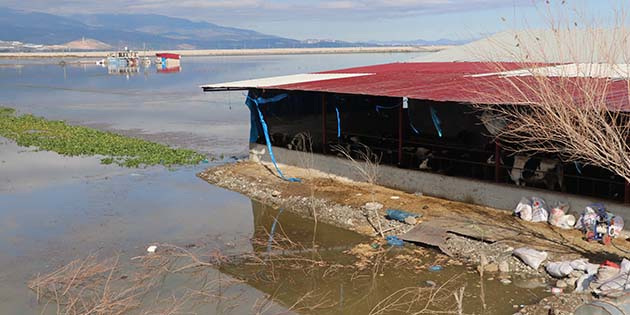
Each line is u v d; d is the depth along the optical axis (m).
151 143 27.39
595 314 8.06
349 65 112.81
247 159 23.34
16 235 15.10
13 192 19.31
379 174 17.94
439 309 10.49
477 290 11.13
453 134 16.56
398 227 14.45
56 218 16.52
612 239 12.63
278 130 21.39
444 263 12.45
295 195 17.80
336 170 19.20
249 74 87.25
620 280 10.05
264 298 11.33
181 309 10.88
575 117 10.98
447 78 19.50
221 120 36.97
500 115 14.21
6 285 12.06
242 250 13.90
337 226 15.19
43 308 11.00
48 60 178.50
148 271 12.61
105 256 13.60
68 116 40.25
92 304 11.03
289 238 14.56
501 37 27.05
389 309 10.62
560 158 13.88
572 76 13.95
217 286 11.88
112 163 23.66
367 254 13.18
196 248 14.09
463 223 14.14
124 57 125.94
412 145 17.64
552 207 14.00
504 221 14.16
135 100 50.97
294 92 20.47
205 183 20.33
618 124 11.47
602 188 13.73
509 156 14.94
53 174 21.81
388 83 18.92
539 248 12.42
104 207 17.58
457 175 16.23
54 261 13.34
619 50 15.89
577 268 11.20
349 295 11.31
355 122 19.25
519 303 10.54
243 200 18.11
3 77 90.31
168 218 16.45
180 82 72.88
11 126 33.47
